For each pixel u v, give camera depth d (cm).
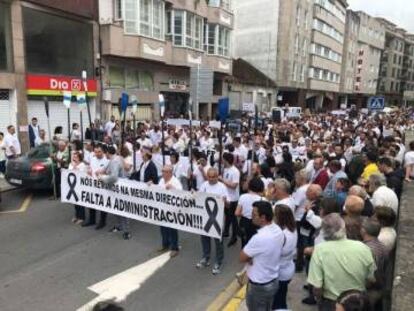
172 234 743
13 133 1345
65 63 1808
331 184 756
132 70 2247
